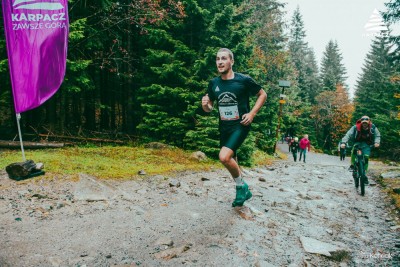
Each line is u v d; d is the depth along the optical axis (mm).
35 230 3479
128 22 11609
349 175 10289
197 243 3408
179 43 11023
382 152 33312
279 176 8875
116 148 10305
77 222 3801
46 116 13422
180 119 10836
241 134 4246
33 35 5926
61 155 8141
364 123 7027
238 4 11227
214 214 4406
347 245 3844
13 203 4289
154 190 5598
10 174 5406
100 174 6203
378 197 6691
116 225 3783
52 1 5934
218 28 10562
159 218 4129
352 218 5039
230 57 4137
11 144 9016
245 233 3789
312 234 4082
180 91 10547
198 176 7258
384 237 4219
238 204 4691
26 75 5984
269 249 3443
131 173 6664
